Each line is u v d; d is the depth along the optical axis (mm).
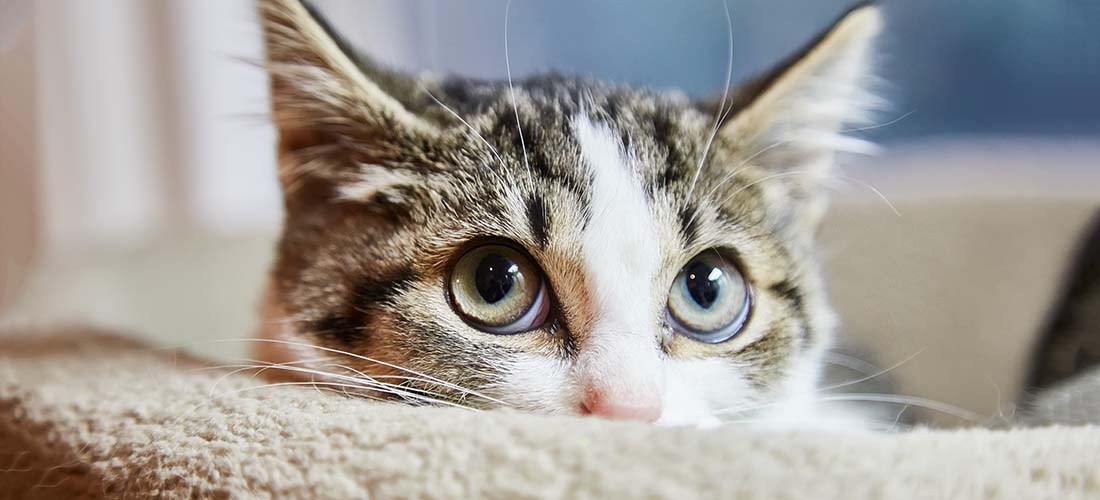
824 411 281
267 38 260
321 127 263
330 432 211
